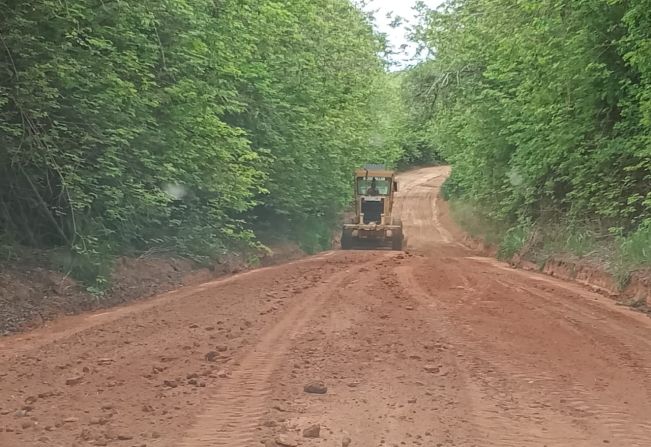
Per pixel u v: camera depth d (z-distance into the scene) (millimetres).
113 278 13484
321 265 20078
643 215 18156
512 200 28031
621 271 15383
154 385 6988
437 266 19562
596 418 6199
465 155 33469
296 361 8047
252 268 20516
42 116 11922
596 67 18078
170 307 12039
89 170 13516
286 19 22500
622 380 7602
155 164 15594
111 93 13094
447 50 31250
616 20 17672
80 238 13281
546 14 19594
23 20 11086
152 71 15531
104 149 13672
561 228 22938
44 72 11656
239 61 18906
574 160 21031
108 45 12961
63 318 11141
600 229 20234
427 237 45312
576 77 18984
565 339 9758
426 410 6281
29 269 12164
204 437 5457
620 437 5691
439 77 32281
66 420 5820
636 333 10383
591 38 18312
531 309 12266
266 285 15117
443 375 7578
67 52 12555
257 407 6266
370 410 6242
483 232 35844
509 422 6020
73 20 11586
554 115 21031
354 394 6746
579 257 19141
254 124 22281
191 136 16875
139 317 11023
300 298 13086
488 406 6477
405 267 19078
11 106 12023
